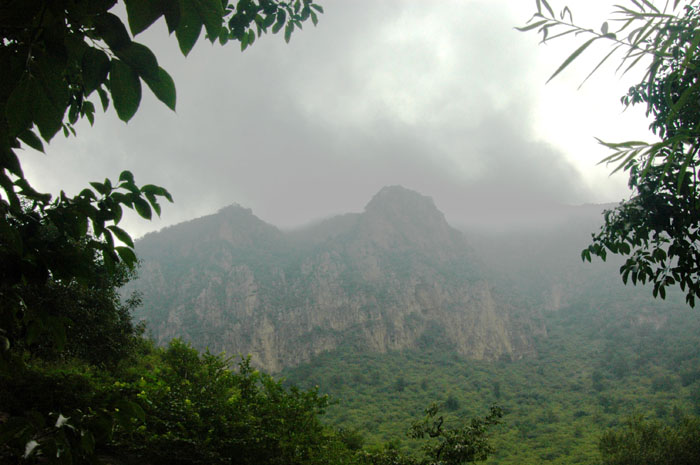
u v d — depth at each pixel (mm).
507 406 81875
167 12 886
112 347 14625
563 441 55188
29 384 6430
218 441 7277
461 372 109438
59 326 1719
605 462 22391
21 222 1634
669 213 4109
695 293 4191
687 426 21453
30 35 929
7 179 1344
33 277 1577
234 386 9102
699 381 74438
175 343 8992
